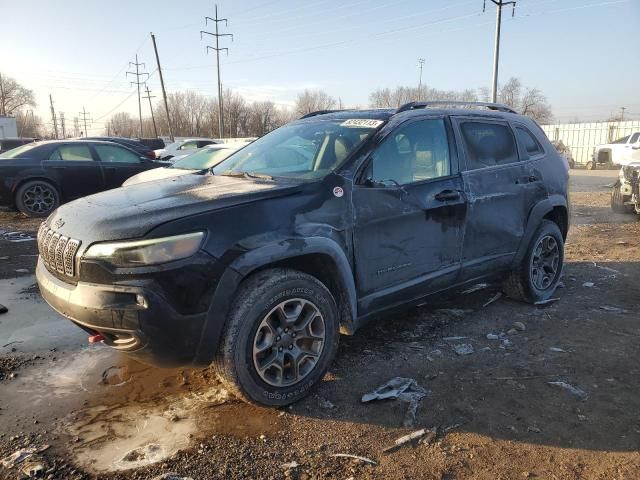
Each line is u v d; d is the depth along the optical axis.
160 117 88.19
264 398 3.06
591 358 3.82
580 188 16.56
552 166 5.11
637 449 2.75
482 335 4.27
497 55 29.41
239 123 79.50
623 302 5.07
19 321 4.63
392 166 3.72
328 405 3.20
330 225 3.28
